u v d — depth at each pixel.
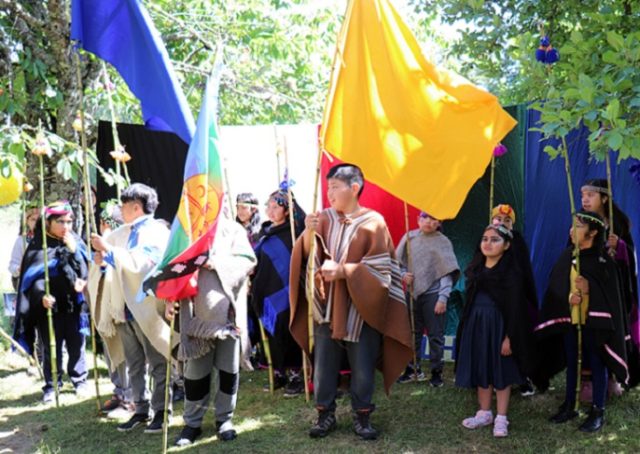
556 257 5.79
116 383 5.18
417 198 4.02
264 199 6.83
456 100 4.04
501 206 4.82
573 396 4.57
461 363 4.57
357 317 4.30
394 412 4.91
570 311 4.49
